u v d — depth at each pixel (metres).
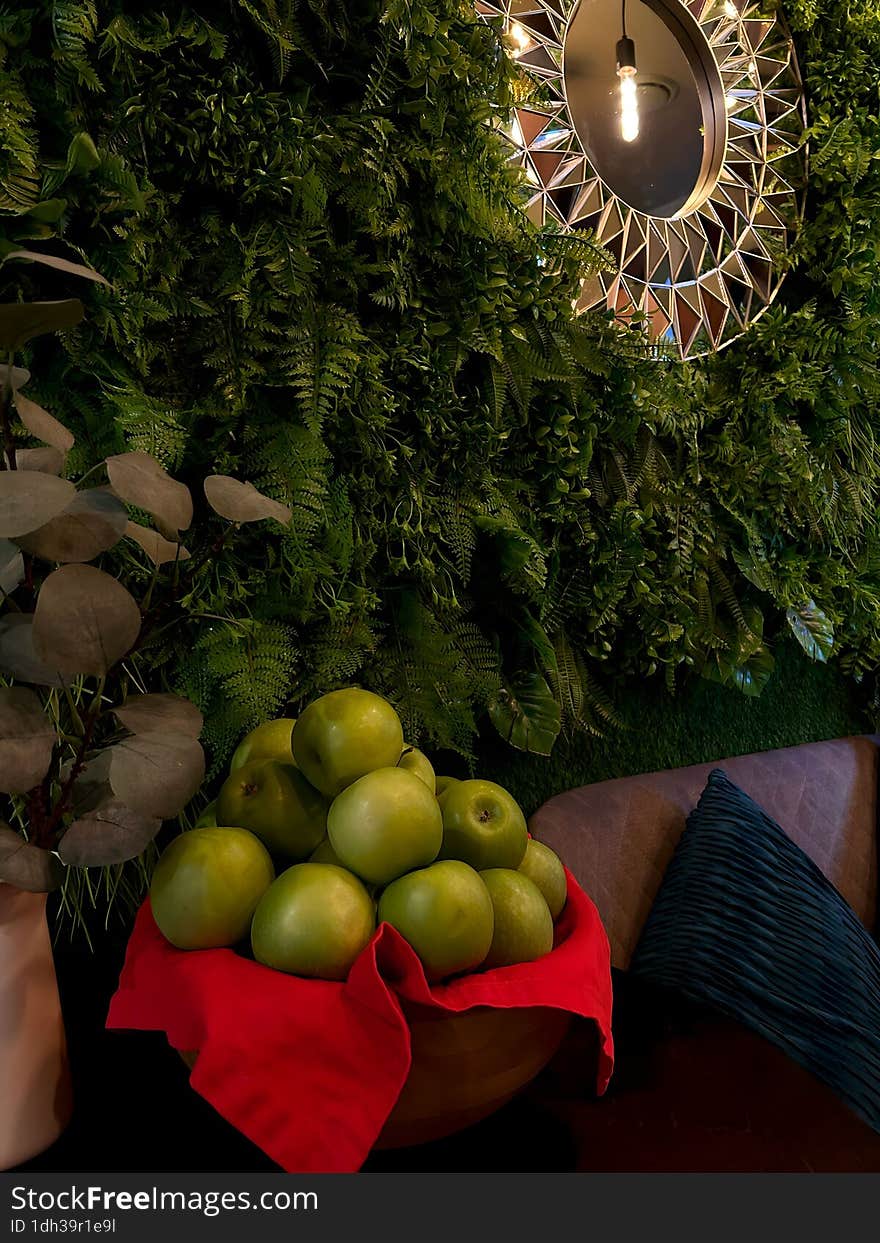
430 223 0.95
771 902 1.01
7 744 0.46
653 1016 0.85
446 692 0.94
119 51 0.70
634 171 1.25
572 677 1.13
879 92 1.51
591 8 1.18
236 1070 0.48
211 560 0.81
